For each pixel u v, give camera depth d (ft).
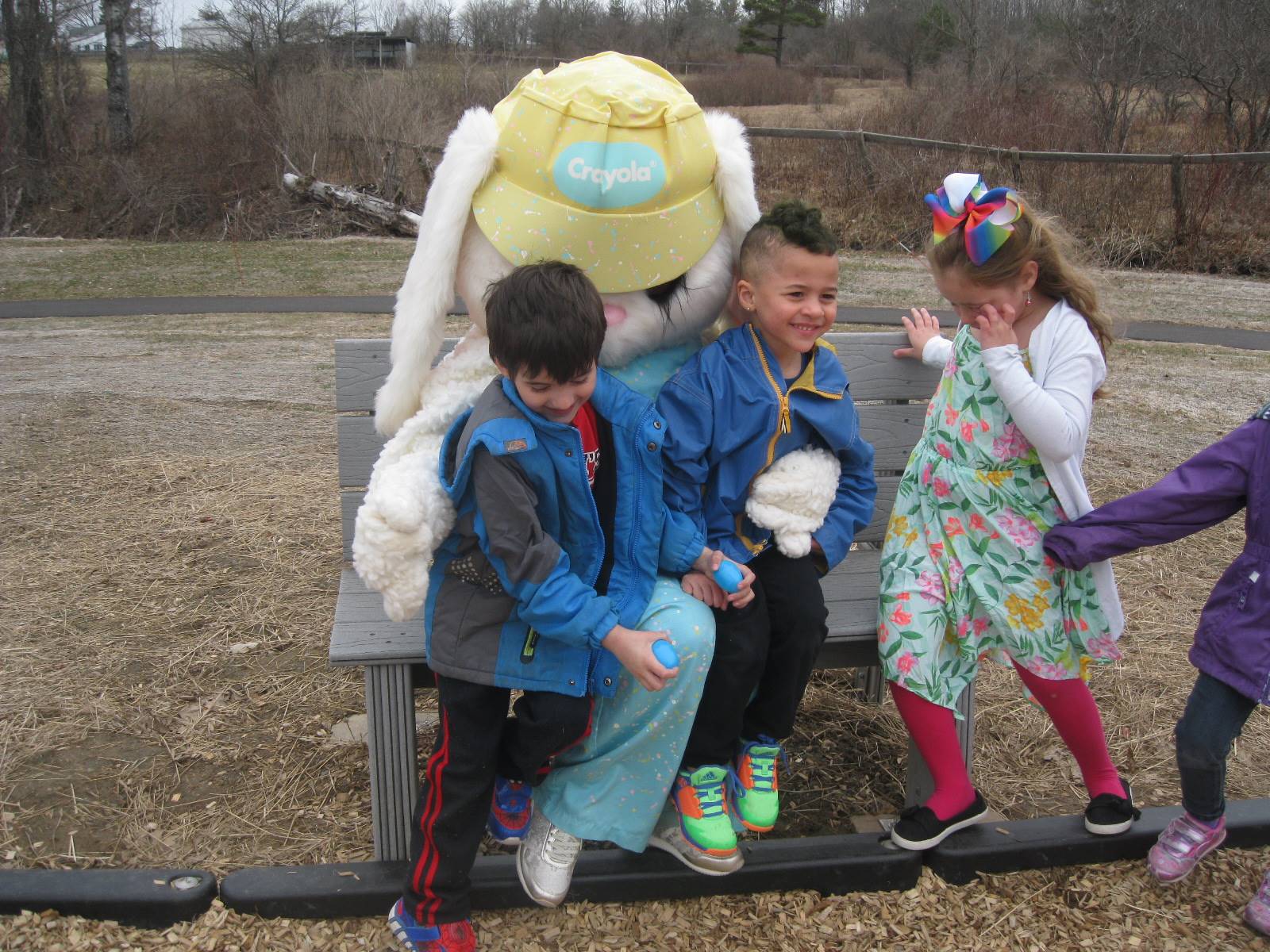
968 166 42.88
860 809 9.11
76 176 49.78
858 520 7.94
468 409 7.29
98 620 11.81
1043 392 7.25
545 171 7.09
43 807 8.73
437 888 6.97
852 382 9.45
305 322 29.07
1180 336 27.48
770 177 46.06
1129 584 13.06
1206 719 7.56
